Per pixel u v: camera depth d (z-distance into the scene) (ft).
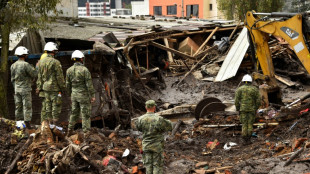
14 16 36.06
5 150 24.64
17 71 29.09
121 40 67.41
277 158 25.55
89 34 57.41
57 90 28.19
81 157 23.66
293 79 66.74
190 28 81.51
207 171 24.68
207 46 78.64
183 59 77.15
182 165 26.43
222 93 61.62
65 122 36.42
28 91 29.58
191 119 47.78
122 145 28.50
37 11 36.68
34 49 42.11
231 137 35.27
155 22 97.50
